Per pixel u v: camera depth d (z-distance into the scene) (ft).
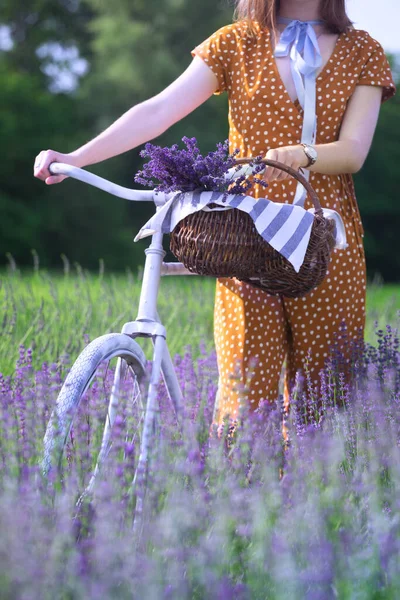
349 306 15.55
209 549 8.54
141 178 12.19
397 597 8.31
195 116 155.74
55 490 9.55
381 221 189.06
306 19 15.34
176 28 168.86
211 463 11.09
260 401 14.87
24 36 193.77
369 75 15.11
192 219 11.84
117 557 8.39
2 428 11.17
